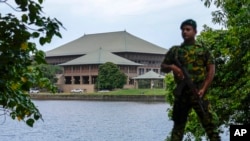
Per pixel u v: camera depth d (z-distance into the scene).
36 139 47.81
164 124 63.06
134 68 173.25
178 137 5.30
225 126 14.97
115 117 77.44
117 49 191.25
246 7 11.16
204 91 5.13
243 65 12.91
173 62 5.32
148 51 191.88
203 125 5.24
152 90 145.62
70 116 79.81
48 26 6.19
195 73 5.17
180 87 5.18
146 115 80.44
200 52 5.20
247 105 13.95
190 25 5.25
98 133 54.56
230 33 12.46
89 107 105.00
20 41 6.05
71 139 49.69
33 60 6.68
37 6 6.13
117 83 152.00
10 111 6.72
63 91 172.38
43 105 112.31
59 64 189.25
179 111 5.27
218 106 14.68
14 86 6.39
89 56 174.50
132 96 135.75
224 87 14.52
